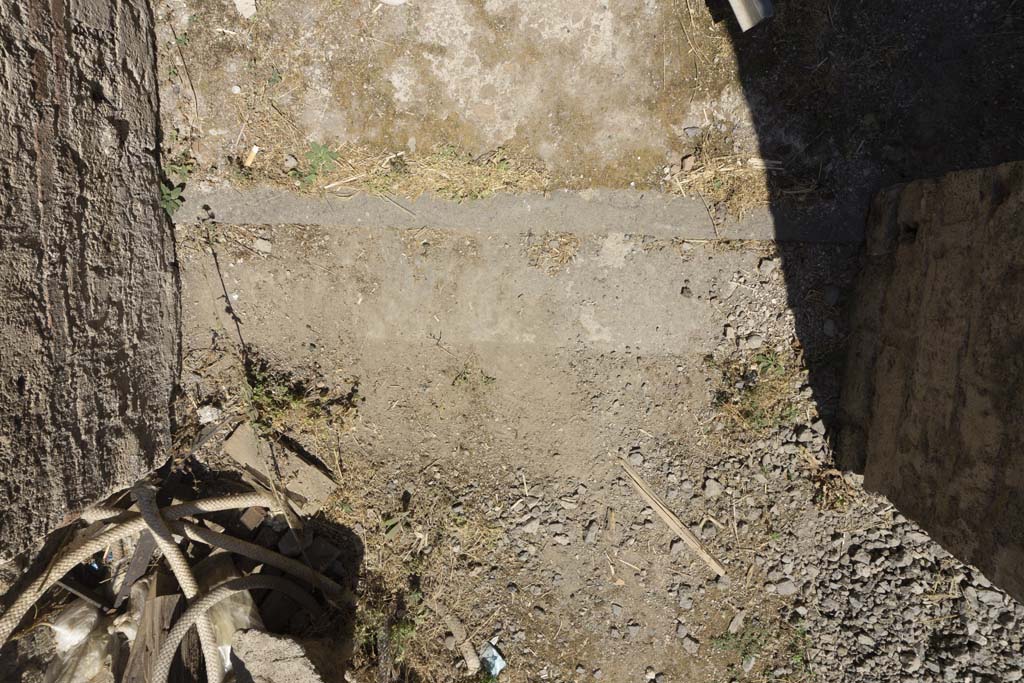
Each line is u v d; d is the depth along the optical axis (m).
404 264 3.65
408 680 3.60
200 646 3.43
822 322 3.51
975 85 3.36
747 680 3.54
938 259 2.77
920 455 2.73
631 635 3.60
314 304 3.66
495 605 3.65
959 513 2.42
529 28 3.47
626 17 3.45
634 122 3.50
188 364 3.67
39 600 3.34
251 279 3.66
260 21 3.48
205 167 3.59
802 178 3.46
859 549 3.44
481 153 3.55
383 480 3.69
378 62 3.51
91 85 3.03
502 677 3.62
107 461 3.09
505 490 3.67
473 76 3.50
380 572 3.65
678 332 3.60
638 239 3.56
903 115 3.40
